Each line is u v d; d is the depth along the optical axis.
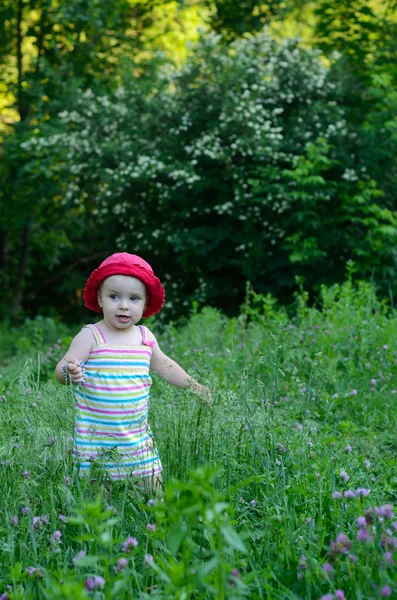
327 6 13.39
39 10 15.02
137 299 3.45
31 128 13.21
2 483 3.03
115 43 15.69
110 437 3.28
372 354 6.39
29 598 2.27
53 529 2.68
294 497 3.04
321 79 12.23
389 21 13.58
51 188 13.06
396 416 5.11
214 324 7.98
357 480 3.52
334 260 11.69
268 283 12.10
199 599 2.22
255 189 11.09
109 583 2.10
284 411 4.57
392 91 11.58
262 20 15.18
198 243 11.67
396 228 11.14
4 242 17.00
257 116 11.62
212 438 3.42
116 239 13.30
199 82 12.27
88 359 3.37
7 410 3.67
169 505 1.93
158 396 5.21
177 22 17.55
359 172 11.62
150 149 12.49
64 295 19.92
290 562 2.57
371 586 2.19
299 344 6.52
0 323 14.89
